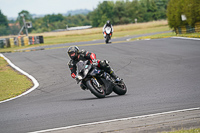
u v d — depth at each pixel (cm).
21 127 1986
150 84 3453
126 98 2692
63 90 3575
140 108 2258
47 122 2064
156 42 8312
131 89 3241
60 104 2686
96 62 2634
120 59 5859
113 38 13275
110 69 2777
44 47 10994
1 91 3747
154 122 1856
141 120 1922
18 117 2286
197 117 1889
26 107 2688
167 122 1838
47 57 7106
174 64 4884
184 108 2164
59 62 6112
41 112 2402
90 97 2961
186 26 10100
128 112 2162
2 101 3156
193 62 4912
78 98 2972
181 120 1855
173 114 2006
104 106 2414
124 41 9831
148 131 1697
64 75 4659
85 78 2709
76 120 2055
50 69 5338
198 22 9344
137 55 6238
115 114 2131
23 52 9006
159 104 2350
